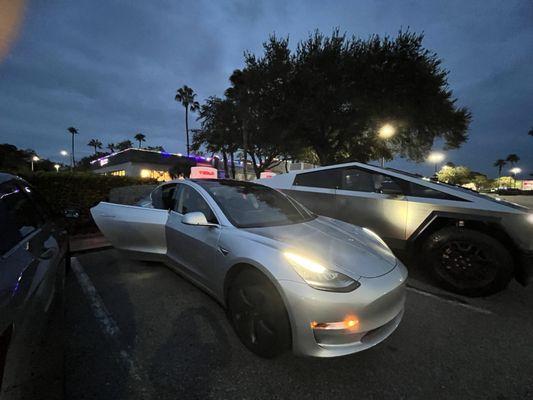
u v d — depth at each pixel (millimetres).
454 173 64312
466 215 3389
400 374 2020
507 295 3375
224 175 28250
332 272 1997
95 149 84625
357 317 1903
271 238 2348
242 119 19172
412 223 3732
